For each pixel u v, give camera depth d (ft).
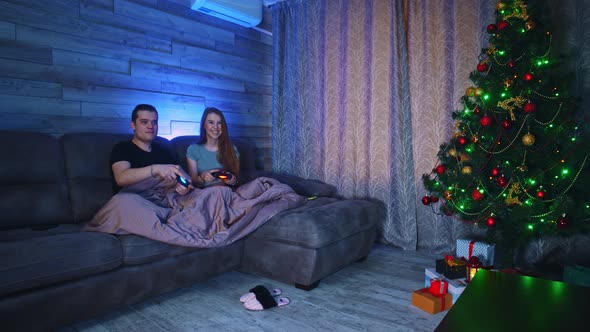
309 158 11.44
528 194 6.39
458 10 8.78
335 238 6.88
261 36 12.19
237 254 7.20
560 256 7.74
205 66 10.33
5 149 6.12
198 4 9.67
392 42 9.55
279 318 5.61
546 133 6.47
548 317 3.28
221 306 6.02
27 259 4.46
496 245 7.48
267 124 12.66
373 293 6.59
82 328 5.25
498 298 3.70
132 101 8.66
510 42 6.66
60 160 6.80
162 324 5.39
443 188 7.88
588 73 7.36
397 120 9.51
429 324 5.44
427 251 9.27
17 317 4.41
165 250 5.83
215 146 8.30
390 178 9.71
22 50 6.97
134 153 6.95
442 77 9.04
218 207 6.66
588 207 6.11
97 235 5.30
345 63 10.53
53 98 7.40
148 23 8.92
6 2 6.76
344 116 10.63
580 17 7.43
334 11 10.69
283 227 6.79
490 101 6.89
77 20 7.70
